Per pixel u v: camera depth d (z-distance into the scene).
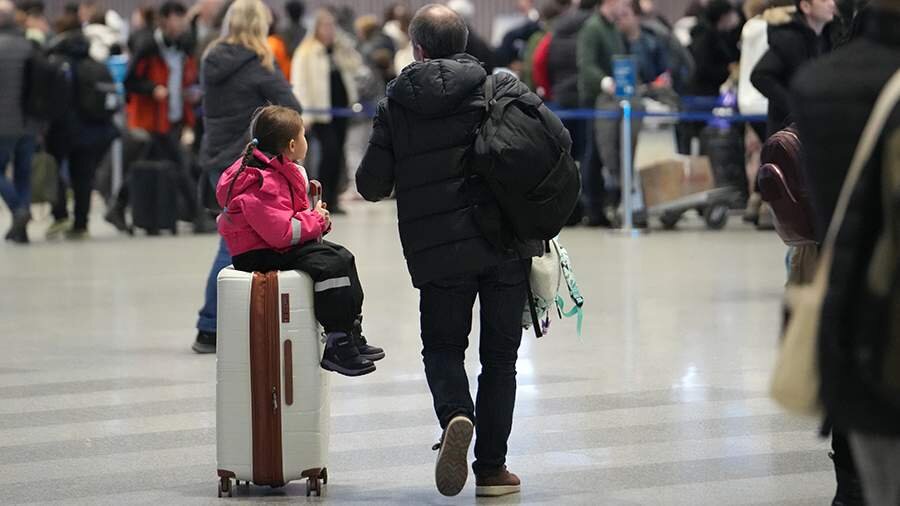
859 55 7.31
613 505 11.22
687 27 44.44
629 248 29.02
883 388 6.75
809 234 10.70
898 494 7.06
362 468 12.59
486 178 11.02
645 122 32.66
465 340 11.48
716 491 11.59
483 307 11.47
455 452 10.98
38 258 29.03
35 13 40.19
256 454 11.46
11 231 31.92
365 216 38.28
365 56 43.47
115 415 14.83
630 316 20.45
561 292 22.95
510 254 11.26
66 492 11.88
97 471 12.59
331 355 11.55
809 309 7.21
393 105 11.30
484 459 11.57
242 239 11.79
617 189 33.94
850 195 7.00
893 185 6.80
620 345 18.23
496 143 10.95
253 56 17.47
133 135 35.22
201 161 17.73
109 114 32.62
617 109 32.34
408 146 11.22
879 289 6.82
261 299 11.39
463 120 11.12
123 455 13.16
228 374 11.47
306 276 11.48
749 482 11.84
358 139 45.44
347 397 15.52
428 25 11.34
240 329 11.43
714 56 34.38
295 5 39.94
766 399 14.96
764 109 30.53
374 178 11.45
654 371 16.55
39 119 30.98
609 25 32.94
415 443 13.48
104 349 18.62
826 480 11.88
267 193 11.68
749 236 31.03
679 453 12.84
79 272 26.64
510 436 13.58
